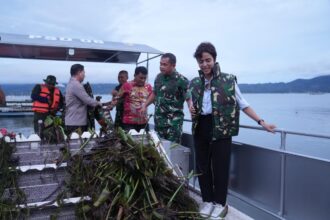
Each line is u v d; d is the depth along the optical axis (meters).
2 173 1.83
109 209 1.64
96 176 1.82
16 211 1.63
